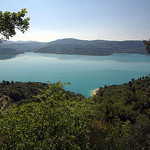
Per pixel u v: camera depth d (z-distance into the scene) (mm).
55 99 4117
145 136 3797
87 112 4191
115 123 6137
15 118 3832
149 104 16766
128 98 29109
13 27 4957
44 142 3236
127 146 3736
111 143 3869
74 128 3512
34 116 3738
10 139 3371
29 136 3398
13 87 94562
